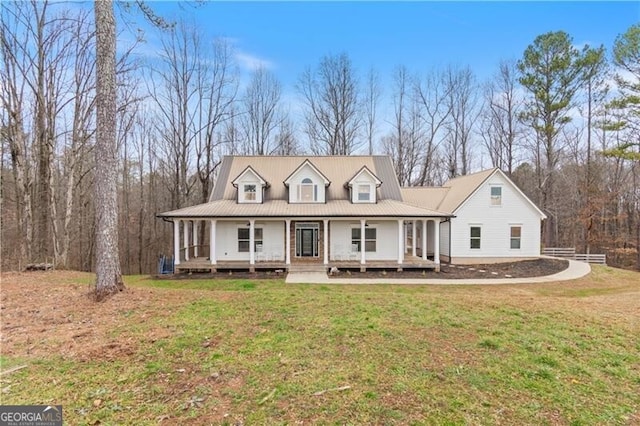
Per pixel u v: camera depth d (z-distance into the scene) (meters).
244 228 19.02
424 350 4.95
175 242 17.39
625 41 22.69
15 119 14.77
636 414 3.51
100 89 7.88
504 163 32.22
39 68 15.50
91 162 21.80
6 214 18.50
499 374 4.27
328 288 13.25
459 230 21.27
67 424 3.24
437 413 3.45
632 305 7.87
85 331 5.67
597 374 4.35
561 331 5.79
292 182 19.47
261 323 6.05
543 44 26.78
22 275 12.25
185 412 3.45
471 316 6.52
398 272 17.70
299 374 4.21
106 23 7.88
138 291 8.35
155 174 31.19
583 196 28.83
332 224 19.16
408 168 34.00
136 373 4.25
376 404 3.58
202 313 6.64
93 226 24.41
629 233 28.08
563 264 19.94
